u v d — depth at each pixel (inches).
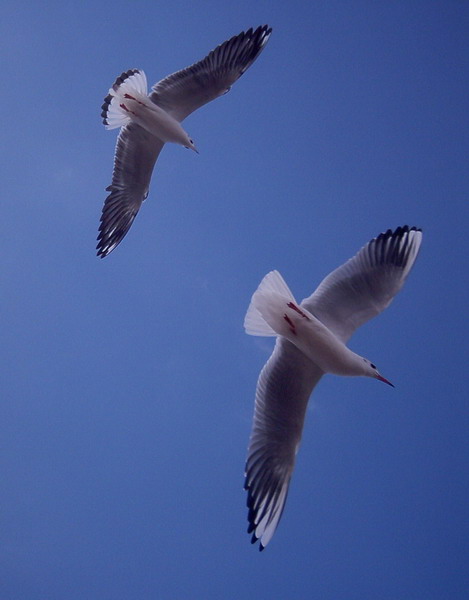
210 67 356.5
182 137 360.5
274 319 242.5
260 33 353.7
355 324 252.8
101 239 376.2
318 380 252.7
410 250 255.0
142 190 385.4
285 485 247.0
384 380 246.4
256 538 238.1
